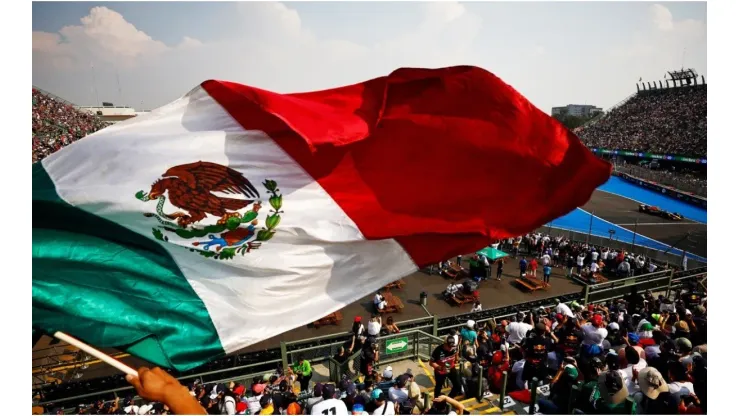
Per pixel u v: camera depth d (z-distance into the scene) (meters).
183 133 5.29
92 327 4.57
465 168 6.13
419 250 6.19
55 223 4.91
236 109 5.50
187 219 5.11
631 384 8.88
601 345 11.04
